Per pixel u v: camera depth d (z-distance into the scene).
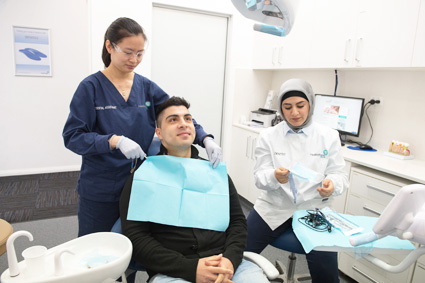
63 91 3.91
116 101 1.45
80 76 3.95
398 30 1.96
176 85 3.39
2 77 3.61
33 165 3.96
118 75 1.45
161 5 3.11
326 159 1.58
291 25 0.92
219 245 1.24
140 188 1.19
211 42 3.45
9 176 3.84
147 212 1.17
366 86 2.59
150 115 1.58
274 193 1.63
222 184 1.31
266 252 2.46
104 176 1.44
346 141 2.71
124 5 2.89
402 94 2.31
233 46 3.43
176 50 3.31
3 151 3.79
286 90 1.52
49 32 3.68
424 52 1.82
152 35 3.16
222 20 3.44
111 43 1.30
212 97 3.61
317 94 2.85
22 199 3.20
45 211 2.95
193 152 1.41
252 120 3.57
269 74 3.68
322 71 3.01
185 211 1.21
